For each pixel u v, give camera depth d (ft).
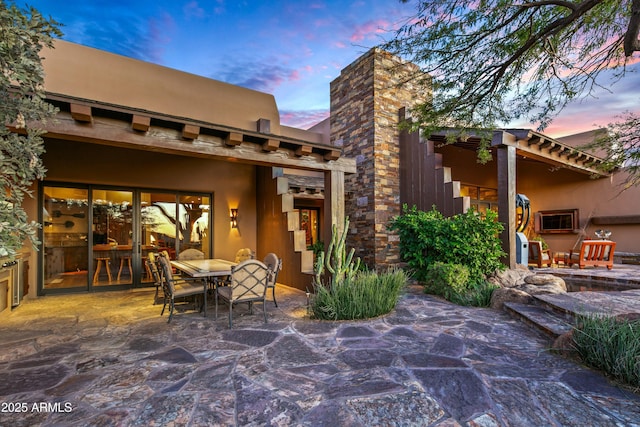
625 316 10.23
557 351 10.32
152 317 15.42
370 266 25.99
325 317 14.61
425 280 21.56
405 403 7.47
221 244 26.53
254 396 7.91
